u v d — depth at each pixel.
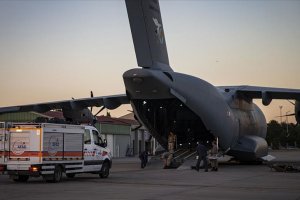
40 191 14.80
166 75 25.06
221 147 29.47
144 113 27.56
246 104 32.78
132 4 24.61
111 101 30.22
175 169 26.97
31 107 31.66
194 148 29.83
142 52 24.78
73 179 19.92
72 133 18.97
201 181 18.61
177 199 12.80
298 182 18.16
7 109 31.59
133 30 24.69
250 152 30.61
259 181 18.62
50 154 17.83
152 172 24.20
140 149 63.19
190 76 26.47
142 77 24.09
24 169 17.58
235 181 18.62
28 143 17.62
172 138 27.89
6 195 13.68
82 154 19.36
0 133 17.89
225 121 28.23
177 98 25.48
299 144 117.81
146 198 12.99
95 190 15.12
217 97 27.78
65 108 32.16
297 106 29.78
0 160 17.86
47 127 17.75
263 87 29.47
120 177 20.89
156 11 25.61
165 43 26.53
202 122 27.47
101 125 53.03
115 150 56.38
